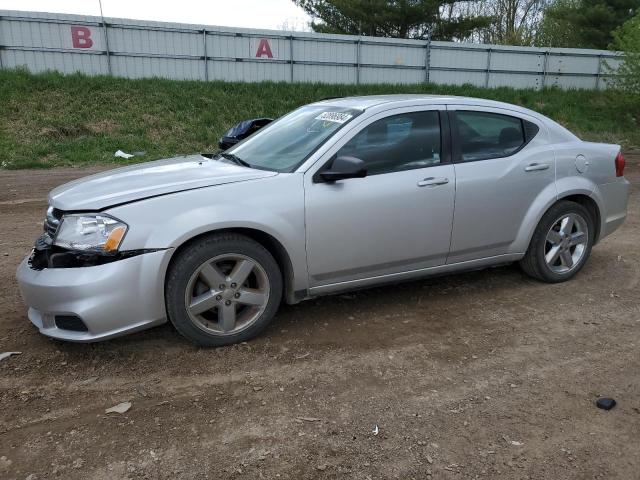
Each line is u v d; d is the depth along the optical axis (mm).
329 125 4168
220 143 5953
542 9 42344
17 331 3912
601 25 32750
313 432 2840
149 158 14727
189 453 2670
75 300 3256
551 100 26234
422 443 2764
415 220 4137
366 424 2914
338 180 3861
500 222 4555
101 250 3293
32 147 14352
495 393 3230
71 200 3488
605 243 6441
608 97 24703
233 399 3131
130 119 17469
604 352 3748
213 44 22000
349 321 4172
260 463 2605
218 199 3541
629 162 15406
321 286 3979
